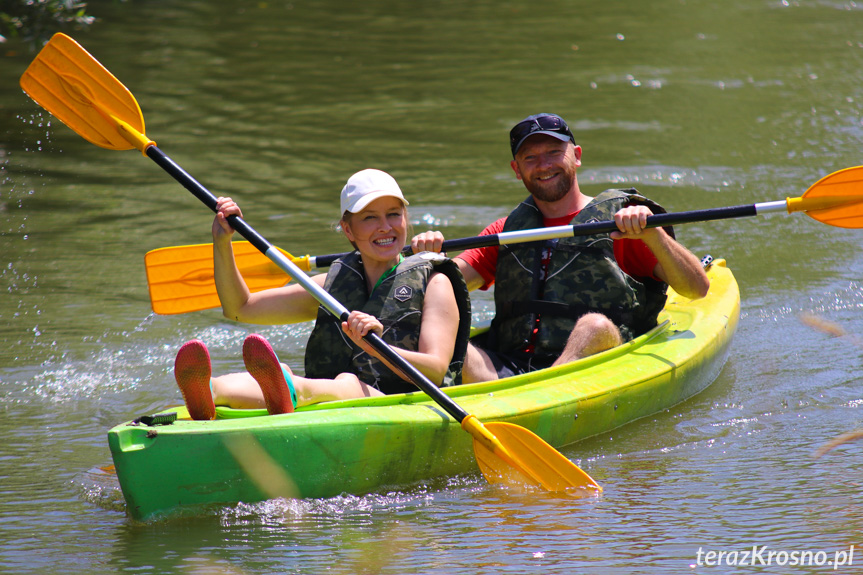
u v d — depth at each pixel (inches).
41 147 1315.2
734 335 694.5
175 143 1350.9
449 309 498.9
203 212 1050.1
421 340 490.3
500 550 382.0
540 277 590.9
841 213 595.5
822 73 1758.1
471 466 486.3
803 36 2142.0
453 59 1985.7
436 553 379.9
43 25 1964.8
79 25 2149.4
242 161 1263.5
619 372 557.0
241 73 1839.3
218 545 389.4
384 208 498.0
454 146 1336.1
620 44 2112.5
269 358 431.2
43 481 470.6
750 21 2365.9
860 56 1905.8
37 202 1078.4
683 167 1187.3
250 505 421.7
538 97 1633.9
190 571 366.6
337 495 439.8
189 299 617.9
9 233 966.4
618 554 375.6
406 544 389.4
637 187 1107.3
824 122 1409.9
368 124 1472.7
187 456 405.7
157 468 402.9
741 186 1104.8
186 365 414.6
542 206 611.5
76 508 434.9
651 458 495.8
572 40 2174.0
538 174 595.5
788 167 1179.3
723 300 693.9
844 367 628.1
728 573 356.5
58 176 1188.5
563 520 413.7
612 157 1242.0
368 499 442.3
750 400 581.6
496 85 1736.0
